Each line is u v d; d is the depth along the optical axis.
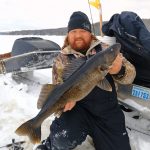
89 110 1.53
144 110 1.73
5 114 2.15
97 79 1.27
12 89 2.56
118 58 1.44
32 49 2.55
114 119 1.53
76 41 1.50
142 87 1.74
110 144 1.53
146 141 1.75
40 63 2.56
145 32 1.71
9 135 1.87
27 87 2.57
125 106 1.81
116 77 1.52
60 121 1.53
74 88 1.30
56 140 1.53
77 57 1.49
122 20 1.79
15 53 2.70
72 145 1.53
